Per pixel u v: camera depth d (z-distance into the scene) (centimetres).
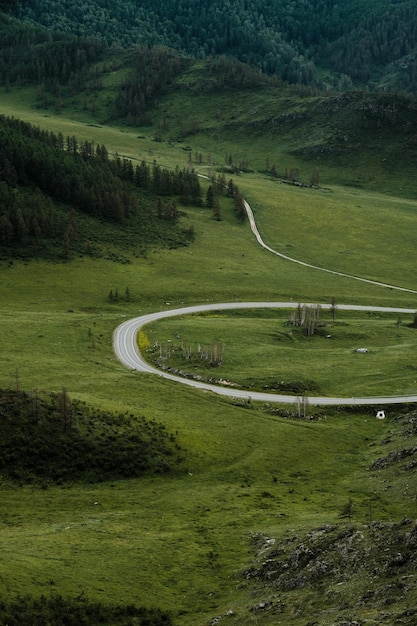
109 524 9725
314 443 13075
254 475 11719
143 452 11788
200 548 9012
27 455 11269
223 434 12962
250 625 7119
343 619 6588
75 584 7956
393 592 6856
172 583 8256
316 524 9300
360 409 14775
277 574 8100
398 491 10469
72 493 10775
